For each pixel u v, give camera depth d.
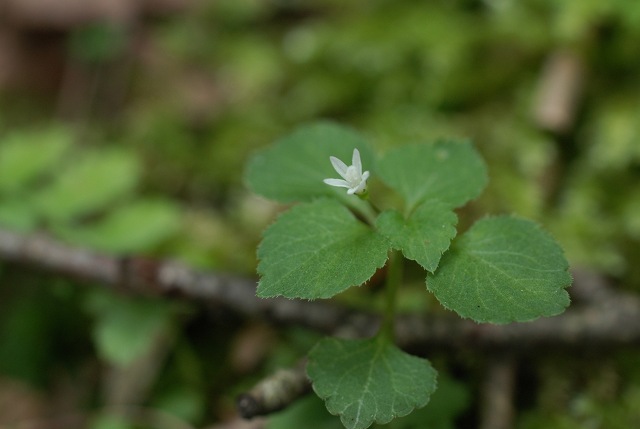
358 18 0.39
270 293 0.23
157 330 0.28
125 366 0.29
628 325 0.26
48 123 0.39
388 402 0.23
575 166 0.31
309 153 0.25
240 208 0.31
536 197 0.29
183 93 0.38
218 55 0.40
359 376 0.23
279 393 0.24
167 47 0.41
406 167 0.25
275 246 0.23
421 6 0.38
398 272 0.24
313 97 0.35
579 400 0.27
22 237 0.28
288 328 0.27
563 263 0.23
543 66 0.33
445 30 0.35
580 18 0.32
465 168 0.24
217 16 0.43
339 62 0.37
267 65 0.38
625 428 0.26
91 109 0.39
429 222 0.23
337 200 0.24
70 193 0.30
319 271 0.23
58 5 0.43
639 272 0.28
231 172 0.33
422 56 0.35
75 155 0.35
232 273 0.28
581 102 0.32
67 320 0.29
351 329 0.26
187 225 0.30
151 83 0.40
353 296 0.28
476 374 0.27
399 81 0.35
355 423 0.23
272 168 0.25
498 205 0.29
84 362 0.29
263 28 0.42
